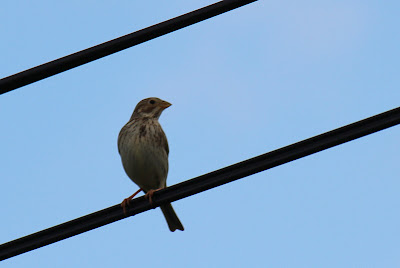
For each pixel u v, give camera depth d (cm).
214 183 1086
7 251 1080
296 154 1035
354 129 1012
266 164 1049
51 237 1092
